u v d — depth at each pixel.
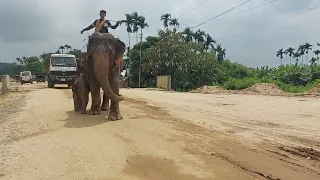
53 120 10.39
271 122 10.67
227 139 8.15
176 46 55.62
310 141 8.16
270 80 41.62
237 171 5.86
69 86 31.22
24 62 120.94
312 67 48.59
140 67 61.44
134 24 65.75
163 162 6.24
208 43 71.81
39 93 21.75
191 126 9.58
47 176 5.71
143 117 10.68
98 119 10.20
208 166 6.06
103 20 10.73
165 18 65.94
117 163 6.22
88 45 10.28
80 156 6.64
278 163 6.39
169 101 16.86
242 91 27.34
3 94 26.05
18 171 5.98
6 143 7.95
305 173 5.88
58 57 30.28
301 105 14.70
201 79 57.16
